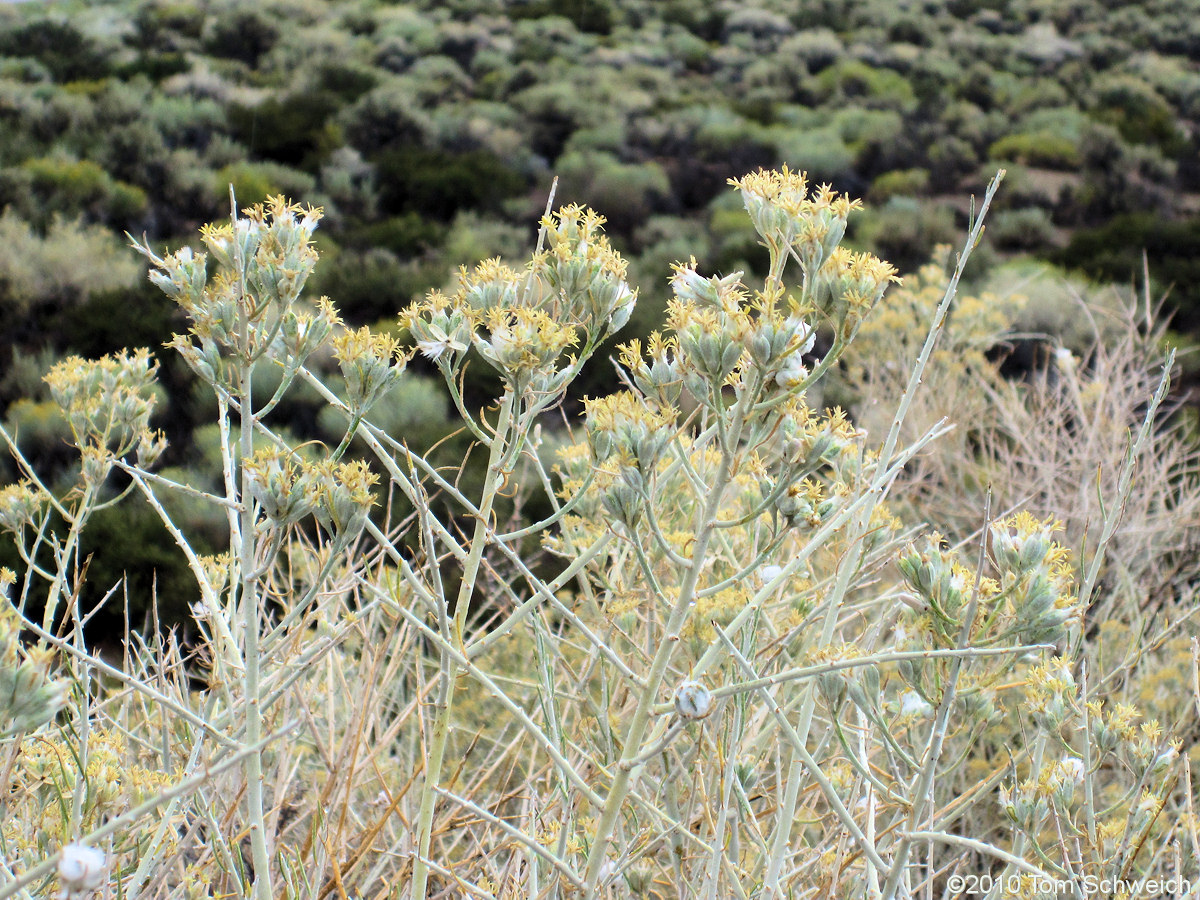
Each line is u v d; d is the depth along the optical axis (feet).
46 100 63.93
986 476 15.66
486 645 5.16
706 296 4.83
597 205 59.93
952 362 17.16
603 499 4.87
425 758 5.74
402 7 104.68
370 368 4.94
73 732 5.77
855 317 4.53
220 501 4.86
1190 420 18.67
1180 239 51.70
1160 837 7.61
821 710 8.60
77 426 6.54
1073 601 4.85
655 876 6.81
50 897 4.97
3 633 3.76
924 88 84.48
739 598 6.34
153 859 5.28
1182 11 106.73
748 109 79.51
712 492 4.60
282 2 102.17
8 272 35.91
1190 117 82.64
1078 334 34.78
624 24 105.40
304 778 8.07
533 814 6.38
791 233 4.77
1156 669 10.55
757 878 6.48
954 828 9.14
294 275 4.84
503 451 5.32
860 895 6.15
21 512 6.47
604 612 6.62
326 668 8.39
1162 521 14.46
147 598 17.48
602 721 6.31
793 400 4.72
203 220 52.90
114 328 33.60
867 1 111.86
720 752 5.37
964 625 4.62
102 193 50.19
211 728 4.65
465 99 79.77
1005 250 57.77
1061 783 5.65
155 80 74.74
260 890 4.89
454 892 6.66
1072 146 71.67
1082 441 15.66
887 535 6.73
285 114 66.39
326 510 4.83
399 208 59.16
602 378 28.19
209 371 4.96
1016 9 111.86
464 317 5.33
